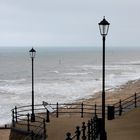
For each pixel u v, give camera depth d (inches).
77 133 508.7
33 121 848.3
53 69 5556.1
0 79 3998.5
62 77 4069.9
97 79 3727.9
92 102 1786.4
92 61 7834.6
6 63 7165.4
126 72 4758.9
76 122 850.8
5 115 1868.8
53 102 2194.9
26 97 2474.2
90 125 604.1
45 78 3998.5
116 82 3351.4
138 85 2699.3
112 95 2110.0
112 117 876.0
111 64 6653.5
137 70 5137.8
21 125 808.9
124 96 1999.3
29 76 4335.6
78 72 4857.3
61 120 877.2
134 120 848.9
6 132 1247.5
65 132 745.0
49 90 2827.3
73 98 2317.9
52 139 696.4
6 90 2896.2
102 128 637.9
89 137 577.9
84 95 2442.2
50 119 892.6
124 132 742.5
